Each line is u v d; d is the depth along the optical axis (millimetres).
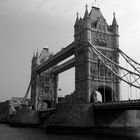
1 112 180125
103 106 70812
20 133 73500
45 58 146375
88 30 91125
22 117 115812
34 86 140625
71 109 72438
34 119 116000
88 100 84625
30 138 58438
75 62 95875
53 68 140625
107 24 98125
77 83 92688
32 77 144750
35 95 136875
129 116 79375
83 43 90875
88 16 92750
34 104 136375
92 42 91500
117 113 77250
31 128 101625
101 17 97188
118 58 94812
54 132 73625
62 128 72312
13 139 57125
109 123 75062
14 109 168875
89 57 88625
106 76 90812
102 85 88938
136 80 77188
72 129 70438
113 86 91062
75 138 53562
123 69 80875
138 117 81250
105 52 93375
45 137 59656
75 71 95000
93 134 59812
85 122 71750
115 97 90500
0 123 156500
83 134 63094
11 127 109438
